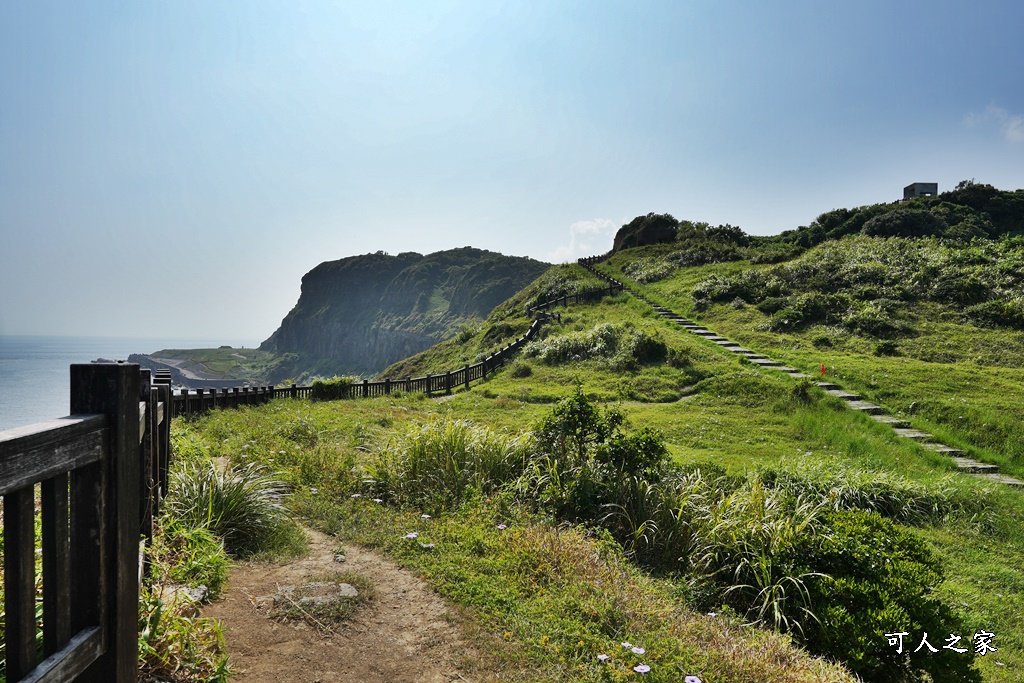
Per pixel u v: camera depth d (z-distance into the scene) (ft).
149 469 11.68
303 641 11.81
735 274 115.03
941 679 13.87
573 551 16.43
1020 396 54.13
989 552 27.76
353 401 63.62
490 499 20.71
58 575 5.67
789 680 11.59
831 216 182.91
